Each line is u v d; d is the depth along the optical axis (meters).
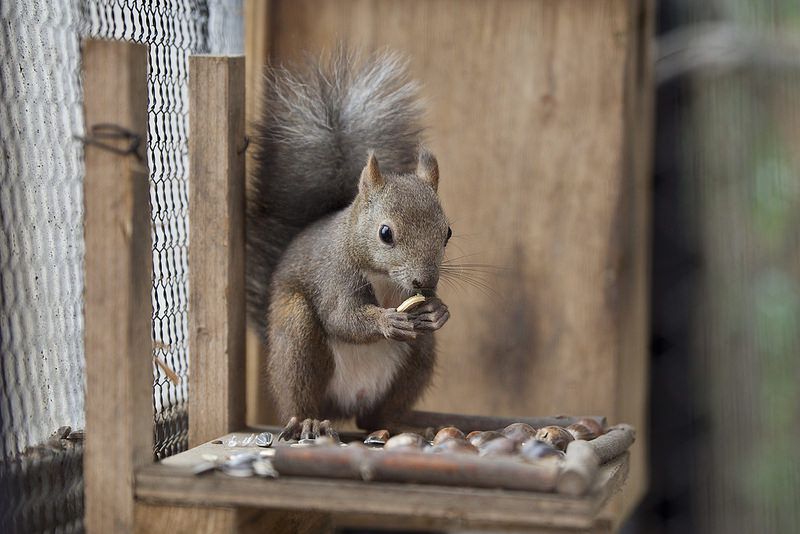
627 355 2.31
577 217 2.29
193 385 2.11
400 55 2.29
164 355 2.13
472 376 2.30
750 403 2.45
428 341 2.15
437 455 1.96
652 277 2.46
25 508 2.03
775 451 2.45
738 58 2.42
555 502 1.94
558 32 2.29
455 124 2.29
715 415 2.45
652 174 2.44
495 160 2.29
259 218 2.18
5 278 2.01
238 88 2.12
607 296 2.29
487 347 2.30
